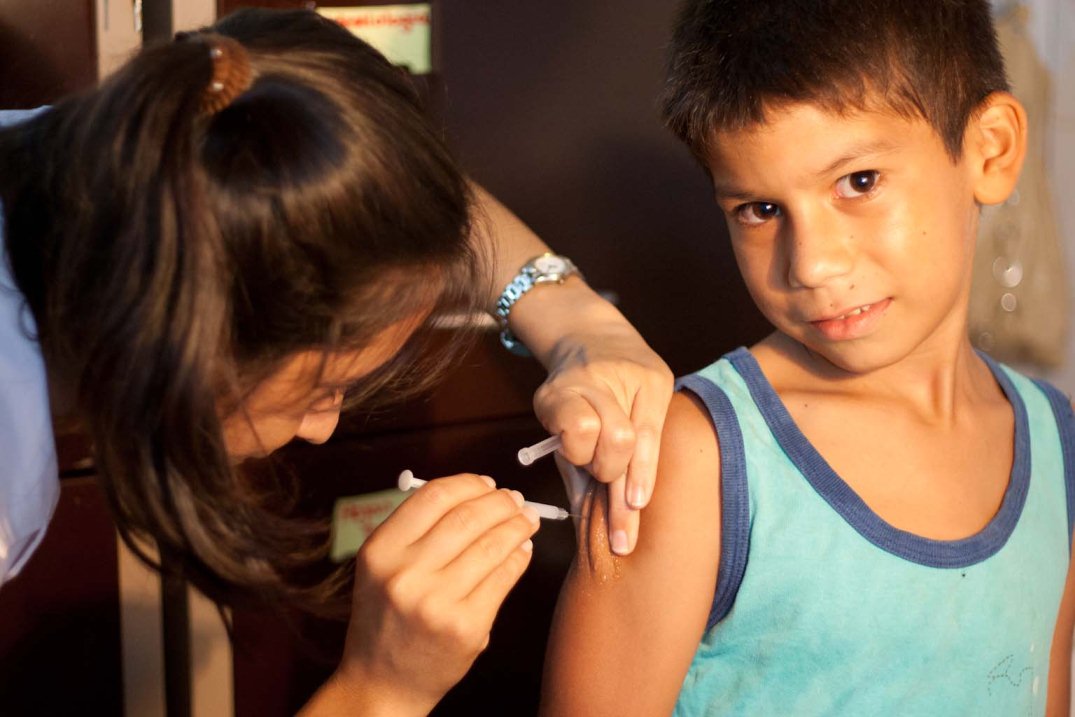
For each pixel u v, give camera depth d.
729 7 0.92
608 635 0.94
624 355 1.02
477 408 1.43
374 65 0.75
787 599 0.93
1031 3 1.97
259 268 0.68
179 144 0.65
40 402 0.77
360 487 1.38
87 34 1.18
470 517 0.87
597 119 1.44
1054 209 1.93
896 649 0.95
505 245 1.18
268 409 0.77
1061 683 1.10
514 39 1.38
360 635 0.87
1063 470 1.07
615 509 0.93
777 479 0.94
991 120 0.97
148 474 0.70
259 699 1.38
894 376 1.00
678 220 1.52
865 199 0.88
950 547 0.96
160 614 1.32
